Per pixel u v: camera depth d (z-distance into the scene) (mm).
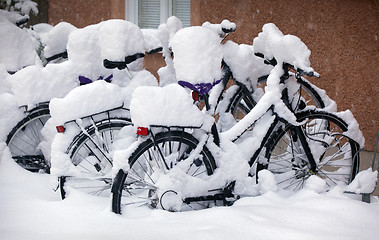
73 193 5059
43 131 5906
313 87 6074
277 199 5004
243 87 5809
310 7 7590
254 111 5277
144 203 4859
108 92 5207
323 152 5672
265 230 4250
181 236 4133
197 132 4949
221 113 5867
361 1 7090
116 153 4691
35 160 6090
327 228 4379
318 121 5973
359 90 7191
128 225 4430
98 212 4730
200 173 5125
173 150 4973
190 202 4922
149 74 5555
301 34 7703
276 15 7926
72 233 4250
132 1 9094
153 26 9047
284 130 5500
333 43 7406
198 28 4832
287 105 5465
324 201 4828
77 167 5352
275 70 5379
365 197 5336
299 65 5160
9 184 5605
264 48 5570
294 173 5652
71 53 5719
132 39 5207
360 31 7129
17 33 6293
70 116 5066
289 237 4145
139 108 4578
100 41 5203
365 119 7148
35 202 5035
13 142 6012
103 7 9312
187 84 4805
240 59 5688
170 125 4688
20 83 5805
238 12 8266
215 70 4871
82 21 9570
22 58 6328
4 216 4676
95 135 5238
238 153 5113
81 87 5176
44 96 5809
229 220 4449
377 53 6980
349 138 5734
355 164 5805
